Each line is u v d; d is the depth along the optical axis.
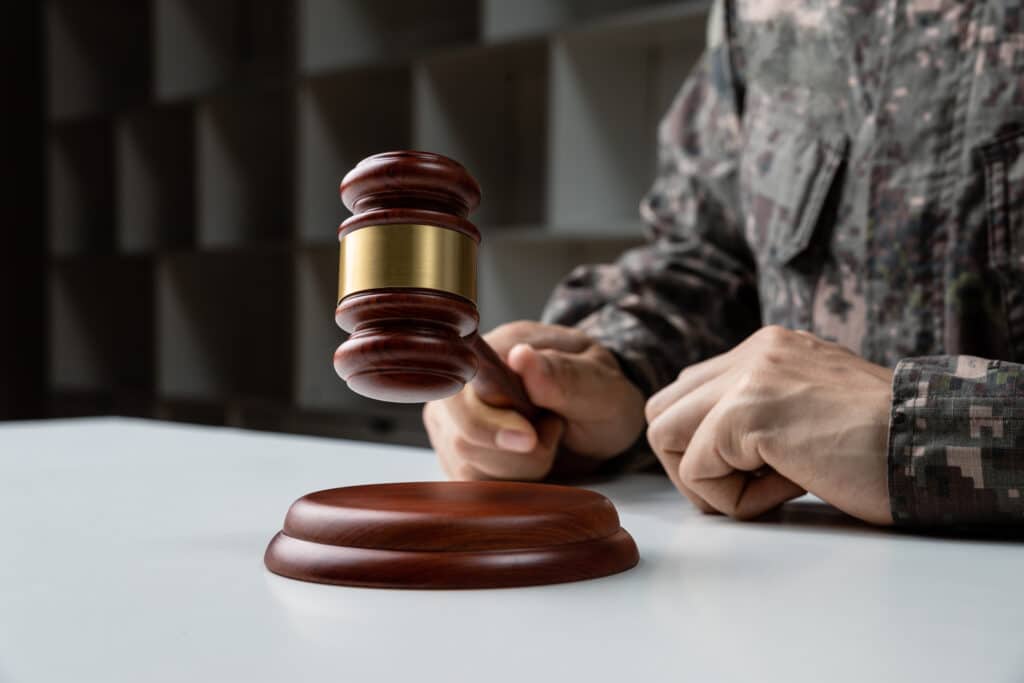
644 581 0.45
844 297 0.98
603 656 0.33
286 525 0.47
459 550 0.44
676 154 1.18
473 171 3.17
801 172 1.01
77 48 4.42
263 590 0.43
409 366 0.49
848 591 0.44
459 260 0.50
